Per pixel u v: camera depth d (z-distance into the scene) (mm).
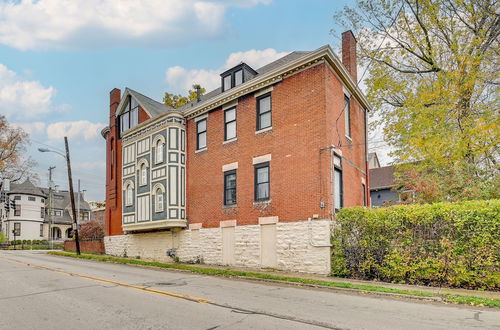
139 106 25422
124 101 26766
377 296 10172
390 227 12617
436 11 20531
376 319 7332
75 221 28266
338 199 16453
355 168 19203
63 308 8586
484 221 10727
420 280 11867
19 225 57625
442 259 11367
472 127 17609
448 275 11250
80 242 31906
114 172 27266
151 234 23297
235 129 19078
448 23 20891
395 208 12695
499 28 19016
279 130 16906
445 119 18891
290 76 16859
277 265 16047
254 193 17500
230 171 18953
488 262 10500
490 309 8398
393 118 21938
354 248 13617
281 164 16594
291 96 16703
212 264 19078
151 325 6934
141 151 23672
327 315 7660
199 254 19969
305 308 8375
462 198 16328
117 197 26828
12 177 47594
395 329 6582
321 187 15055
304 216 15414
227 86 20906
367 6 22641
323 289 11484
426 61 22297
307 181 15555
